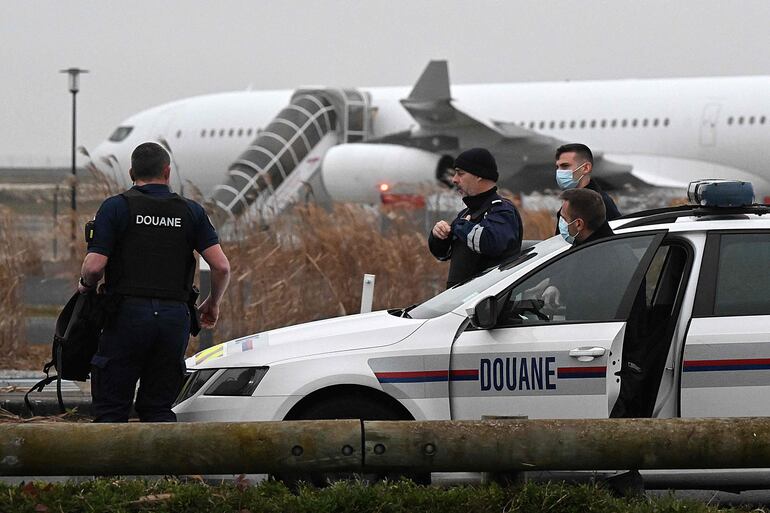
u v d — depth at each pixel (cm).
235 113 13562
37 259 6078
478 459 2089
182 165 13688
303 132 13200
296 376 2638
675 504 2252
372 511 2195
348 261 5919
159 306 2659
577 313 2650
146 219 2670
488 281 2797
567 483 2405
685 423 2089
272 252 5788
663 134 11888
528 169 12975
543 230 6950
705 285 2597
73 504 2220
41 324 6738
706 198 2695
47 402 3731
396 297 5956
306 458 2080
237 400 2661
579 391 2580
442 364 2611
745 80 11881
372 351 2636
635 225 2744
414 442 2080
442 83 12425
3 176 18738
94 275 2633
